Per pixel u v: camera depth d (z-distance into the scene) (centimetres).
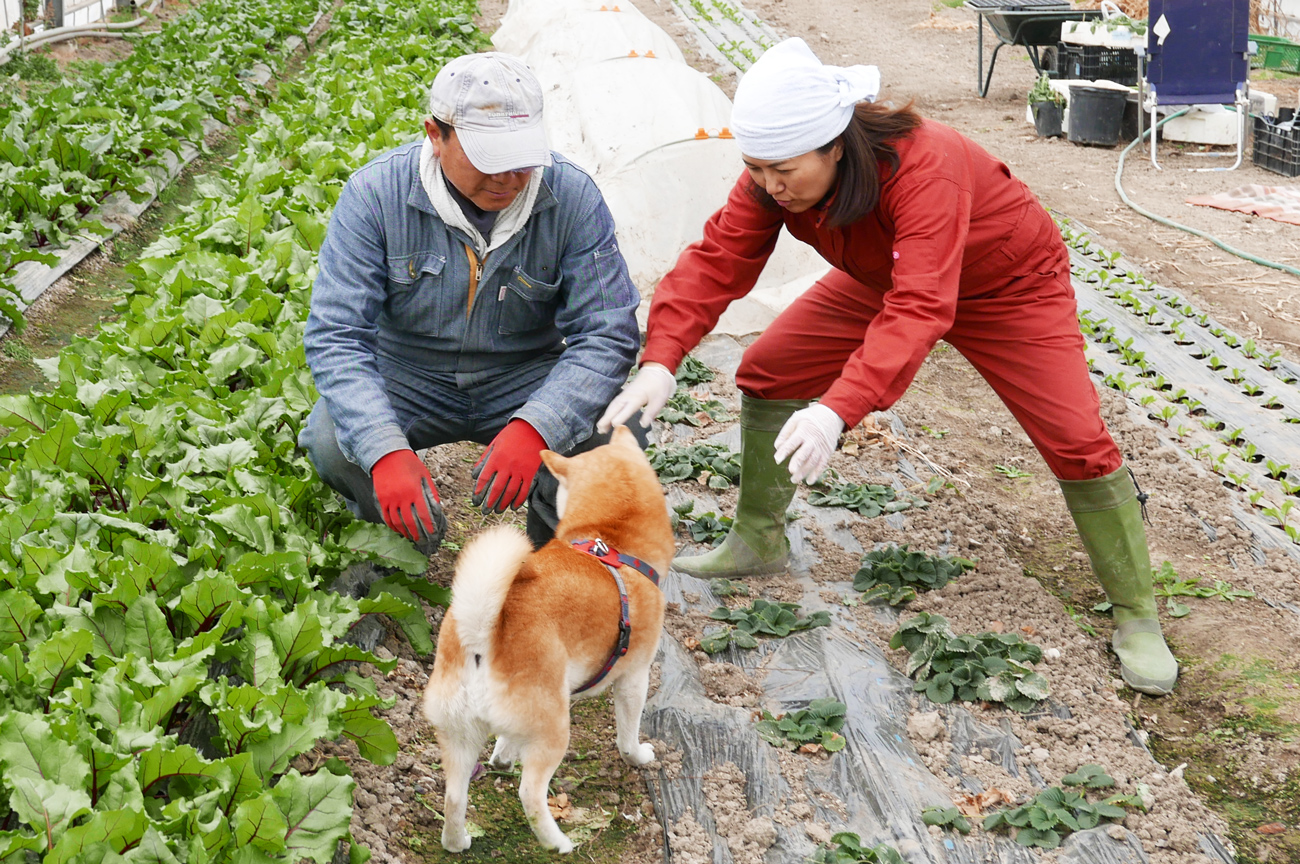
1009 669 393
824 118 329
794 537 493
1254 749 373
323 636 331
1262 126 1138
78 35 1292
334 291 364
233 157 976
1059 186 1074
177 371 499
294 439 453
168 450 428
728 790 346
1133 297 775
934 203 342
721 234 393
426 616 419
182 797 279
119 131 830
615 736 371
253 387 508
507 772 346
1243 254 874
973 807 342
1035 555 498
